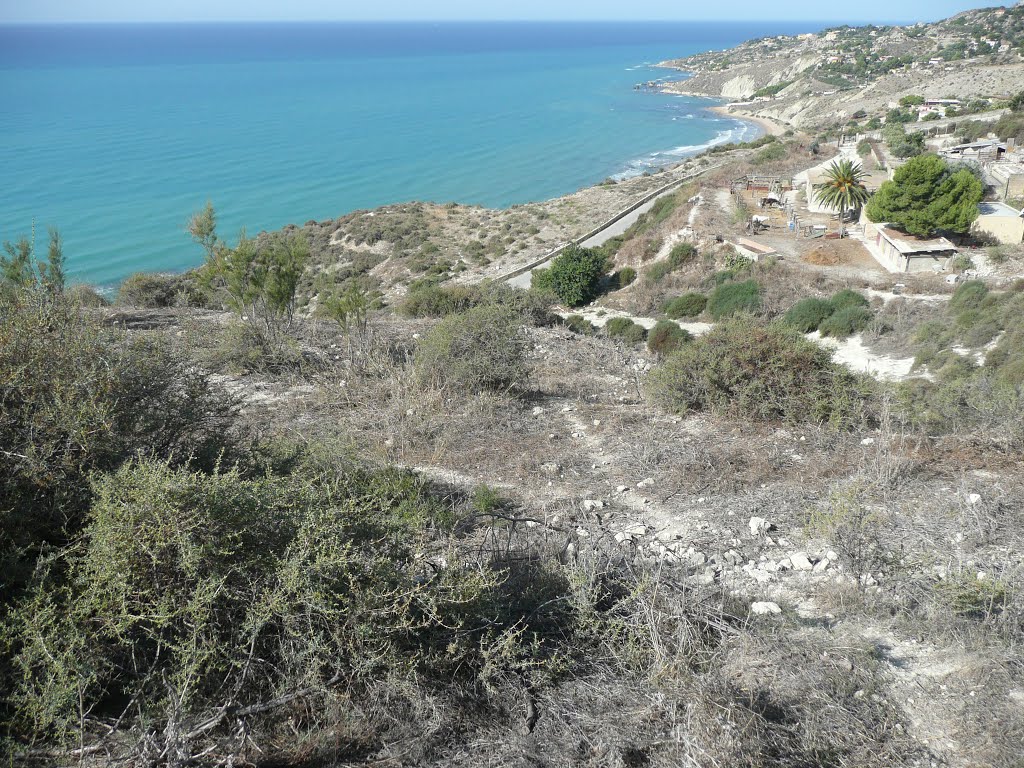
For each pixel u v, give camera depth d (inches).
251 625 155.2
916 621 204.8
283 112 5418.3
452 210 2549.2
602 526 288.0
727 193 2014.0
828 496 299.6
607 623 195.6
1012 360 713.6
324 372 537.0
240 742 148.9
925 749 158.9
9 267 394.6
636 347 920.9
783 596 228.1
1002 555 242.4
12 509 173.0
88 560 158.4
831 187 1663.4
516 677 175.8
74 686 136.6
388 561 179.5
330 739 153.6
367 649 162.9
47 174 3147.1
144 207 2657.5
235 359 550.9
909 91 4731.8
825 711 167.5
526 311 906.7
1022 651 186.5
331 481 260.1
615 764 149.0
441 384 481.1
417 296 914.1
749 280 1277.1
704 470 345.7
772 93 6589.6
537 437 409.7
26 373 196.9
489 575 200.8
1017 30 7391.7
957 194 1332.4
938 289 1179.3
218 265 590.2
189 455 226.5
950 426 380.5
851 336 1032.2
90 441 188.5
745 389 412.8
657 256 1691.7
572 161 3934.5
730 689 162.2
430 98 6466.5
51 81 7509.8
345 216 2498.8
